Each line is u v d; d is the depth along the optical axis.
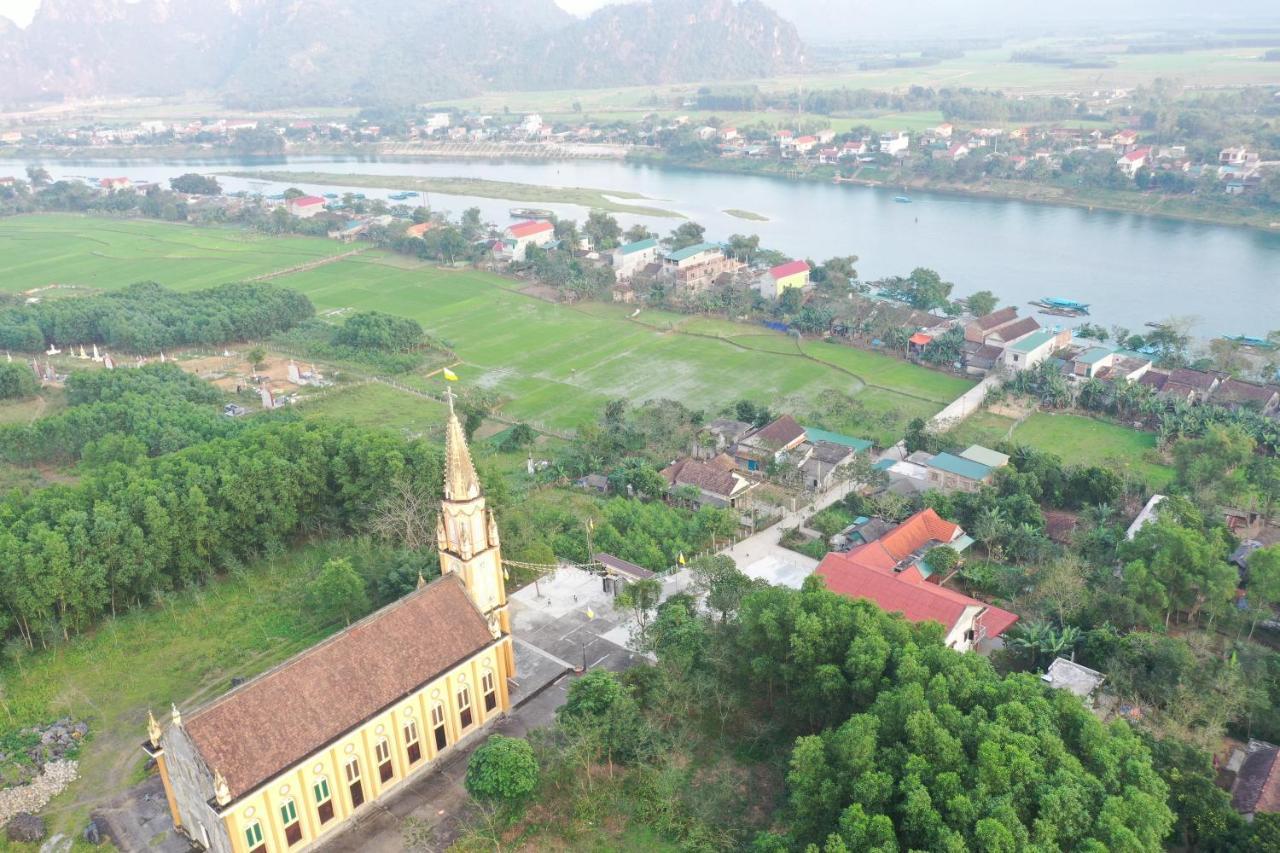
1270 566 116.19
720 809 91.81
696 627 109.06
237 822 81.94
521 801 90.06
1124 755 81.62
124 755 103.06
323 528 150.62
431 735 98.56
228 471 141.00
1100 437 186.50
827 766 84.06
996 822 72.38
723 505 160.75
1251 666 103.81
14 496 139.50
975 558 141.88
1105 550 137.00
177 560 133.62
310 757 86.56
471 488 99.88
